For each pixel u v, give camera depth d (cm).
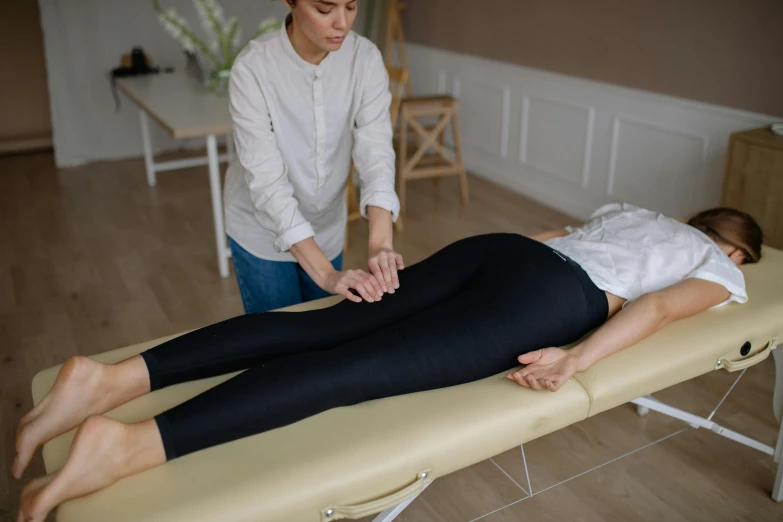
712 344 169
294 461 132
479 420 144
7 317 292
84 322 288
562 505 188
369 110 179
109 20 479
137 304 302
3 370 255
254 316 161
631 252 185
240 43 510
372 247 177
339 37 152
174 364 151
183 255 350
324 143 178
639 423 221
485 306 162
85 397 142
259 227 189
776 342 181
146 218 399
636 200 366
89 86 488
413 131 461
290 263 196
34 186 454
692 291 173
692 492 192
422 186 453
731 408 228
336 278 166
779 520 182
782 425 183
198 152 527
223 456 134
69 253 354
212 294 310
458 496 192
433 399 151
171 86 389
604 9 358
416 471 138
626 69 356
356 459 134
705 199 330
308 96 170
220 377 160
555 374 153
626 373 158
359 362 146
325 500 130
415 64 524
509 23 425
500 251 175
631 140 361
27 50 509
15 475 138
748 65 298
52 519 182
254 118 167
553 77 399
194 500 124
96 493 126
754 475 198
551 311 165
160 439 130
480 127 470
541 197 426
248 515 124
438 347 153
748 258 202
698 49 318
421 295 171
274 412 138
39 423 139
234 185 190
